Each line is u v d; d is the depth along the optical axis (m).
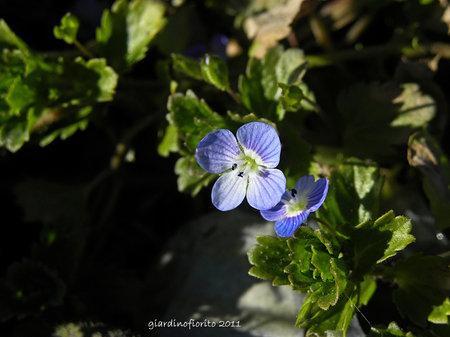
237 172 0.06
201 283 0.06
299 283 0.05
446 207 0.06
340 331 0.06
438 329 0.06
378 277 0.06
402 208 0.06
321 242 0.05
